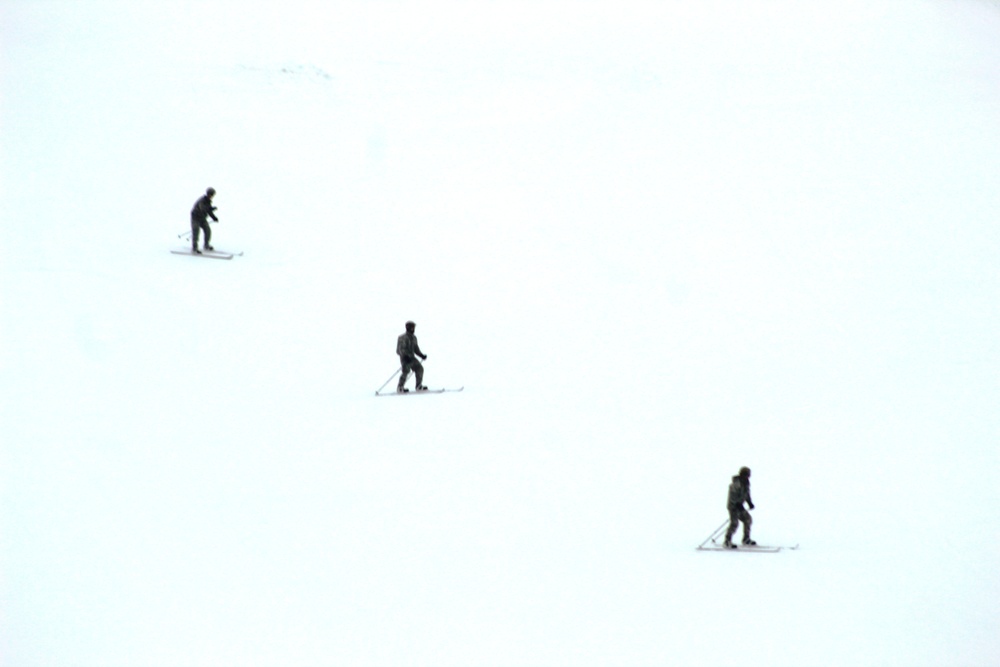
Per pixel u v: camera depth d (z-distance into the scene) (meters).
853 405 90.44
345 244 130.38
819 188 162.88
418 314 109.69
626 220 147.00
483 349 101.00
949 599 57.91
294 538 62.38
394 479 71.19
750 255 134.75
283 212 139.88
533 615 54.72
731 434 82.75
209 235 121.19
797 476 75.12
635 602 56.34
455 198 152.50
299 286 114.44
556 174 166.50
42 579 55.88
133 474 69.19
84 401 79.94
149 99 182.25
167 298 105.38
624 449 78.56
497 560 60.78
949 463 78.69
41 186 135.12
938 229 145.25
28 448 71.00
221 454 73.56
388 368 94.81
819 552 63.38
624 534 64.88
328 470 72.19
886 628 54.44
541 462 75.31
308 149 168.75
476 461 74.88
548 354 100.62
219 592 56.03
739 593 57.78
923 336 109.38
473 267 126.19
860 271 129.75
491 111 197.75
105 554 59.00
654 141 186.12
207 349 94.25
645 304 117.19
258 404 83.56
